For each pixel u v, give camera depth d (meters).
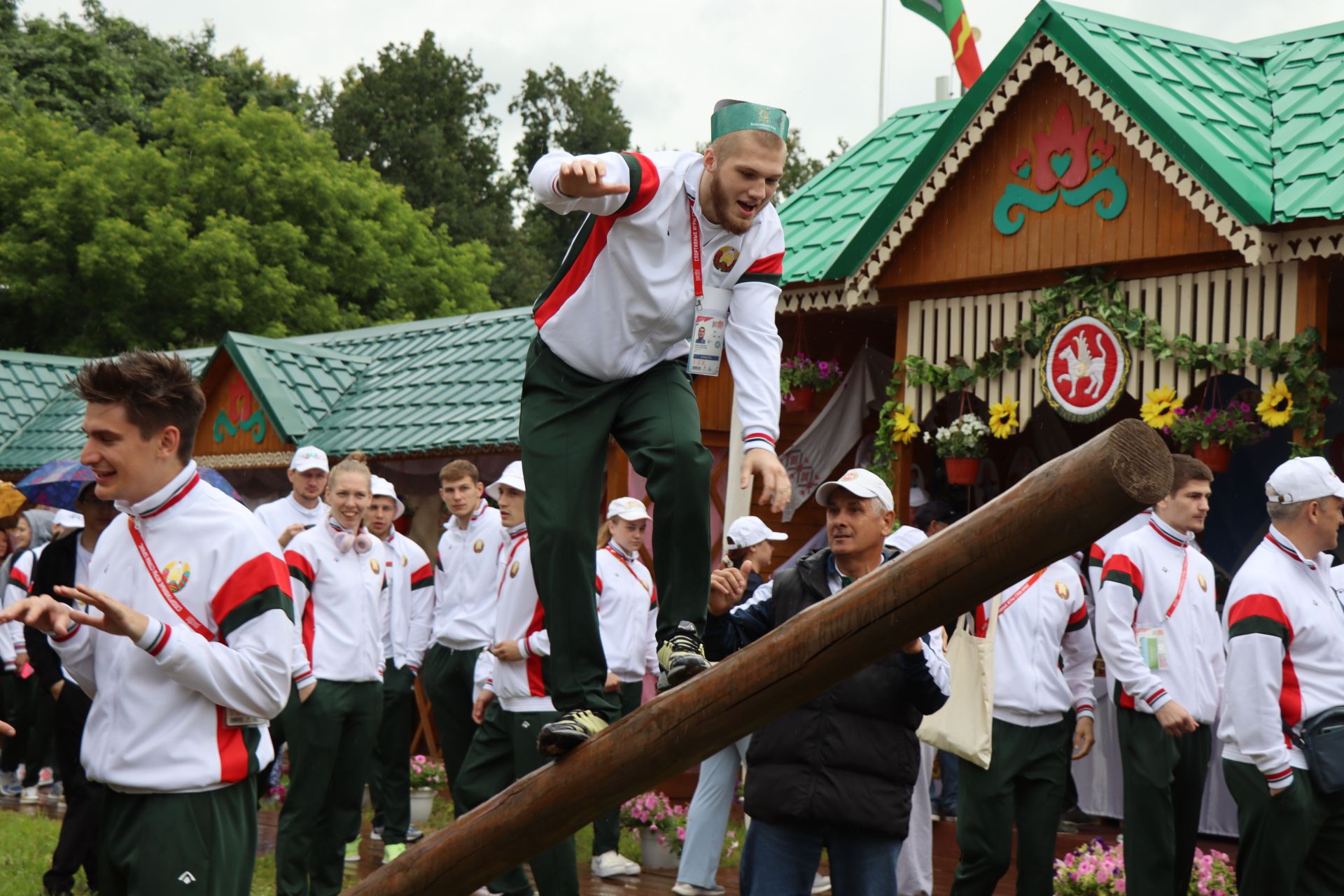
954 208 10.11
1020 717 6.42
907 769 4.92
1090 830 10.55
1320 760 5.52
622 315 3.25
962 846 6.44
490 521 8.62
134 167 31.69
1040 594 6.59
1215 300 8.81
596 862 8.65
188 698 3.99
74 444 18.25
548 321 3.35
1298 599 5.64
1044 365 9.58
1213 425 8.67
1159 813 6.19
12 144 31.23
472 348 14.80
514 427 12.42
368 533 7.61
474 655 8.54
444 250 36.16
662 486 3.25
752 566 5.07
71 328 30.94
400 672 9.09
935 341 10.39
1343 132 8.62
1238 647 5.62
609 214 3.17
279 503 8.80
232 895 4.05
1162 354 8.90
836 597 2.91
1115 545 6.46
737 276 3.32
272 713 4.06
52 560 5.90
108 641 4.08
